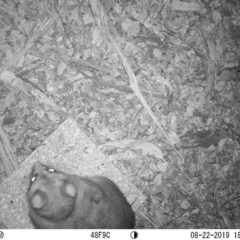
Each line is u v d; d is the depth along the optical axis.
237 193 1.00
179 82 1.00
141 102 0.99
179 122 1.00
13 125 0.96
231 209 0.99
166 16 1.01
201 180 0.99
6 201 0.94
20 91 0.97
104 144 0.98
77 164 0.96
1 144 0.96
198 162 1.00
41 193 0.86
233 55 1.02
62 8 0.99
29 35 0.98
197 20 1.02
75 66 0.98
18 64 0.97
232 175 1.00
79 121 0.98
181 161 0.99
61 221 0.88
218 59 1.02
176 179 0.99
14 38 0.97
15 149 0.96
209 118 1.01
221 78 1.01
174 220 0.98
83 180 0.91
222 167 1.00
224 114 1.01
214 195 0.99
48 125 0.97
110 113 0.98
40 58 0.98
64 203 0.86
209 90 1.01
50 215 0.86
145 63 1.00
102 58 0.99
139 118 0.99
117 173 0.97
